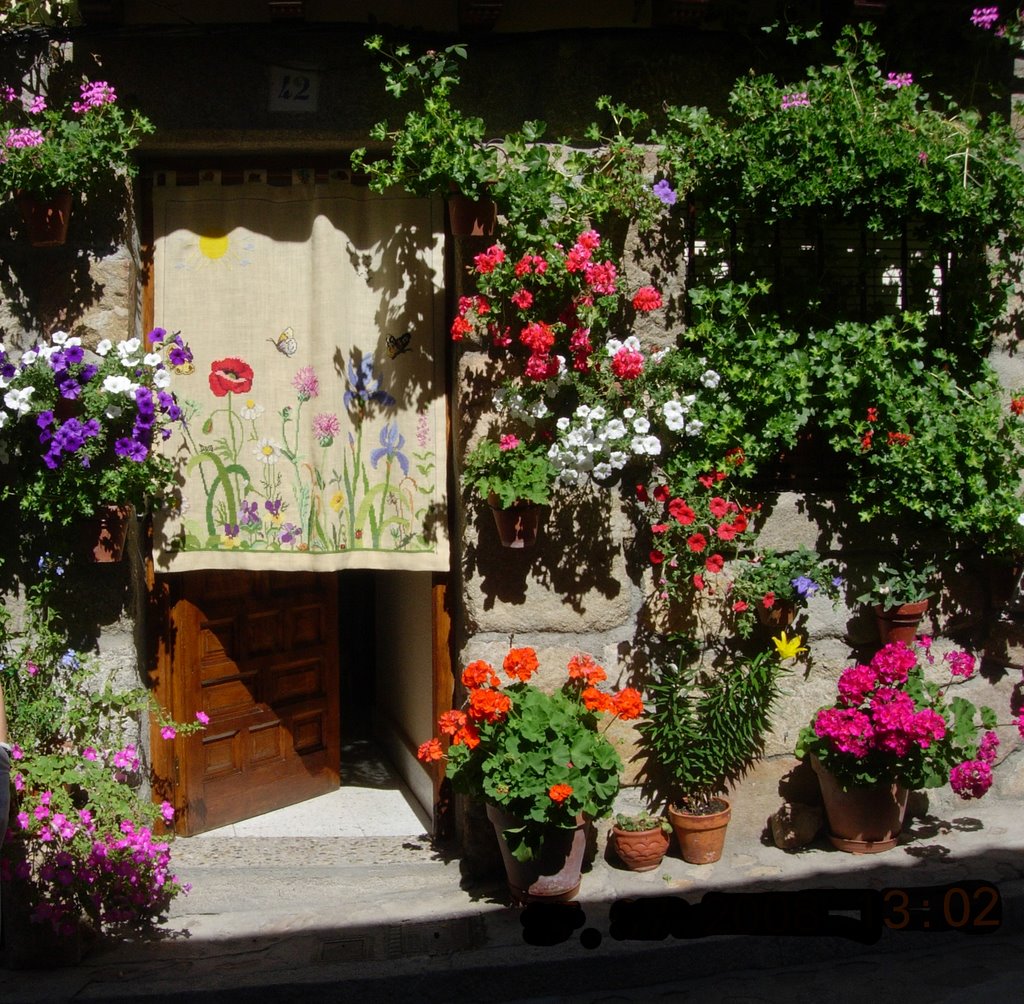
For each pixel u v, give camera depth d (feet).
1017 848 13.73
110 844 11.82
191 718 15.06
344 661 21.34
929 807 14.70
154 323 14.21
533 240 13.19
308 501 14.29
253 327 14.24
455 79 13.06
